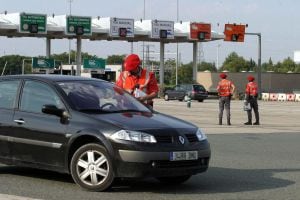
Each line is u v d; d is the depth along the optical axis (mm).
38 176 16203
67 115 14469
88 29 94562
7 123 15555
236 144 25922
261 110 61750
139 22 103625
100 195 13602
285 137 29672
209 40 107750
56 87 15125
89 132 13852
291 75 140750
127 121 13914
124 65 16969
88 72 131625
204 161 14227
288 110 61969
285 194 14141
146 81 16797
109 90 15805
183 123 14570
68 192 13953
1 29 90438
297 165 19359
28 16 90000
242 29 101375
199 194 13969
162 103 78250
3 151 15695
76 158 14125
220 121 38219
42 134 14742
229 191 14430
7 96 16031
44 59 107938
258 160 20547
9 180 15609
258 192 14344
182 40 107875
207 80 141375
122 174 13484
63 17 96375
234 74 138250
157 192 14125
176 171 13609
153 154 13312
